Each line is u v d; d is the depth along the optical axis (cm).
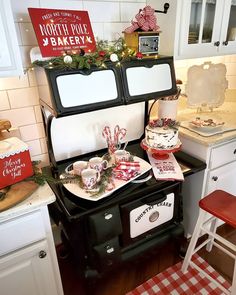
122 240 135
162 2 144
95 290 149
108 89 118
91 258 129
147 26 130
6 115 136
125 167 128
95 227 115
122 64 120
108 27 149
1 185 103
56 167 139
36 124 146
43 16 115
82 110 111
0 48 98
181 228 159
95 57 116
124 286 154
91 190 116
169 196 140
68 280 159
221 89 188
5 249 101
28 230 104
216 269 162
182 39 146
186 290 150
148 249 147
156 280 157
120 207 123
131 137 175
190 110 198
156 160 147
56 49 118
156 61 131
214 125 158
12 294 111
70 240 137
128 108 165
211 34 158
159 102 166
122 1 147
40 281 117
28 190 104
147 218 137
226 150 158
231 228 197
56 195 118
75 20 124
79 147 155
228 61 214
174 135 137
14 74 105
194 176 163
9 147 104
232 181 176
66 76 106
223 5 152
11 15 96
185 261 157
